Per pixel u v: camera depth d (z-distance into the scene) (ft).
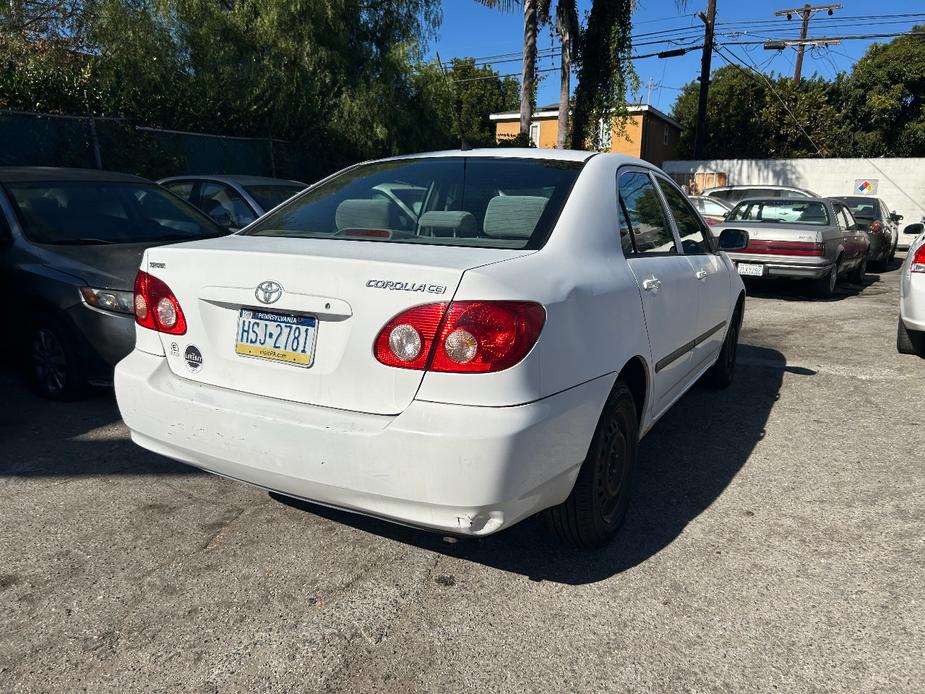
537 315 7.48
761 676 7.34
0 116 31.58
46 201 17.17
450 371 7.16
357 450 7.41
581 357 8.20
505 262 7.79
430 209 9.70
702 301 13.38
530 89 71.41
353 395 7.70
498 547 9.86
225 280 8.45
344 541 9.93
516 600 8.61
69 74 36.01
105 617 8.14
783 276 32.53
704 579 9.11
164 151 38.73
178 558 9.39
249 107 44.24
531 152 11.12
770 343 23.77
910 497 11.57
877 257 48.73
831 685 7.22
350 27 49.93
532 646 7.78
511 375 7.22
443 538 10.07
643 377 10.44
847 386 18.26
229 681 7.18
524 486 7.44
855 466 12.90
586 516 9.08
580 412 8.15
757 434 14.60
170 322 9.04
